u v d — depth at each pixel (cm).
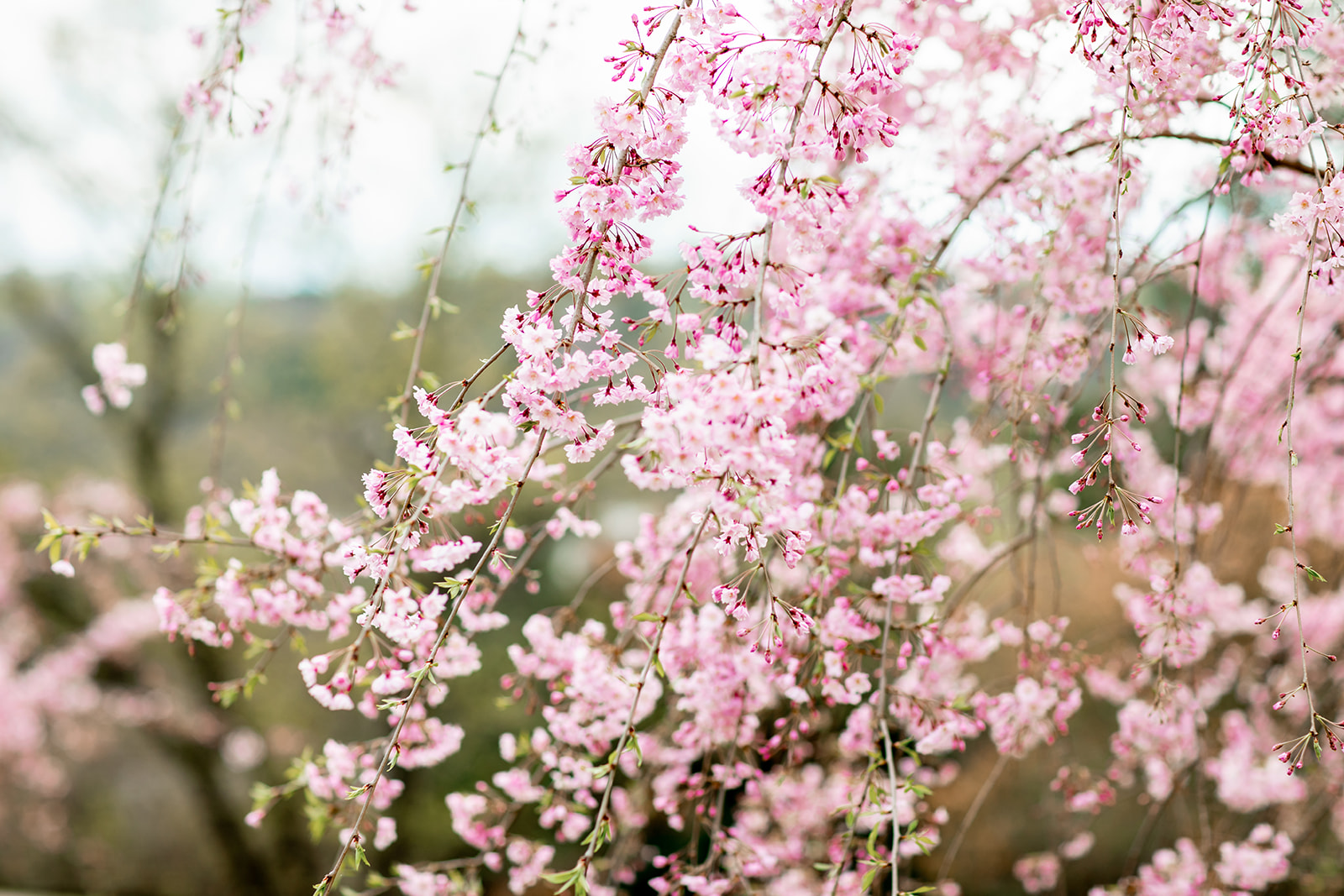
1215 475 336
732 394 123
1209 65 191
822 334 159
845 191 141
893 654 234
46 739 930
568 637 253
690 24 145
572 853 506
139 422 873
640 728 341
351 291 871
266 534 226
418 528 158
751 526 139
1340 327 290
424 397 152
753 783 264
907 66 146
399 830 855
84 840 997
